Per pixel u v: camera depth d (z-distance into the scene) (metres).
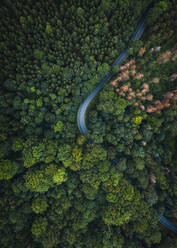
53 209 43.94
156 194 44.56
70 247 43.22
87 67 42.50
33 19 37.59
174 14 38.94
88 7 38.09
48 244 40.00
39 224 41.25
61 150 42.53
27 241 42.53
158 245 43.75
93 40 40.44
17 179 42.38
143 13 44.25
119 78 42.78
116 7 38.41
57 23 37.84
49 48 40.91
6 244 39.62
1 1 35.97
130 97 42.09
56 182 43.44
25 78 41.09
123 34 41.00
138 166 43.59
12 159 43.09
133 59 44.59
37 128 44.28
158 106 43.78
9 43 37.91
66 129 44.75
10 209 40.34
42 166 43.06
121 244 42.62
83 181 44.12
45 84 41.97
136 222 43.84
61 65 42.16
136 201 43.34
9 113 42.09
